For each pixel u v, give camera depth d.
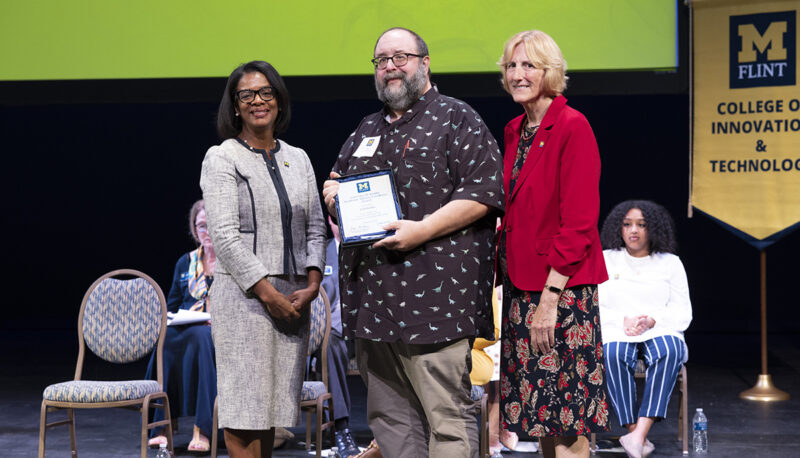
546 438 2.70
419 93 2.54
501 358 2.68
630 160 9.13
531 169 2.56
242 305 2.75
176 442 4.46
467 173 2.47
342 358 4.24
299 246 2.87
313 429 4.73
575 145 2.49
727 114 5.36
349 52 5.27
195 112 9.52
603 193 9.20
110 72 5.38
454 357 2.48
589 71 5.23
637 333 4.15
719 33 5.29
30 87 5.45
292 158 2.96
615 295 4.32
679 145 9.05
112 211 9.70
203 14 5.33
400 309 2.45
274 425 2.79
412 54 2.52
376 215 2.42
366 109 9.24
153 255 9.70
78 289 9.77
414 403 2.66
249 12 5.31
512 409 2.61
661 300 4.28
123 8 5.36
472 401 2.60
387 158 2.51
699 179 5.46
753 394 5.68
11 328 9.55
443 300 2.44
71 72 5.40
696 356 7.60
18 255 9.78
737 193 5.40
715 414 5.14
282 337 2.82
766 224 5.38
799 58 5.20
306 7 5.29
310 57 5.29
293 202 2.86
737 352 7.79
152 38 5.36
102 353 3.95
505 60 2.62
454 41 5.19
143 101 5.41
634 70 5.21
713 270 9.15
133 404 3.66
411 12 5.22
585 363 2.53
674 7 5.10
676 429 4.75
